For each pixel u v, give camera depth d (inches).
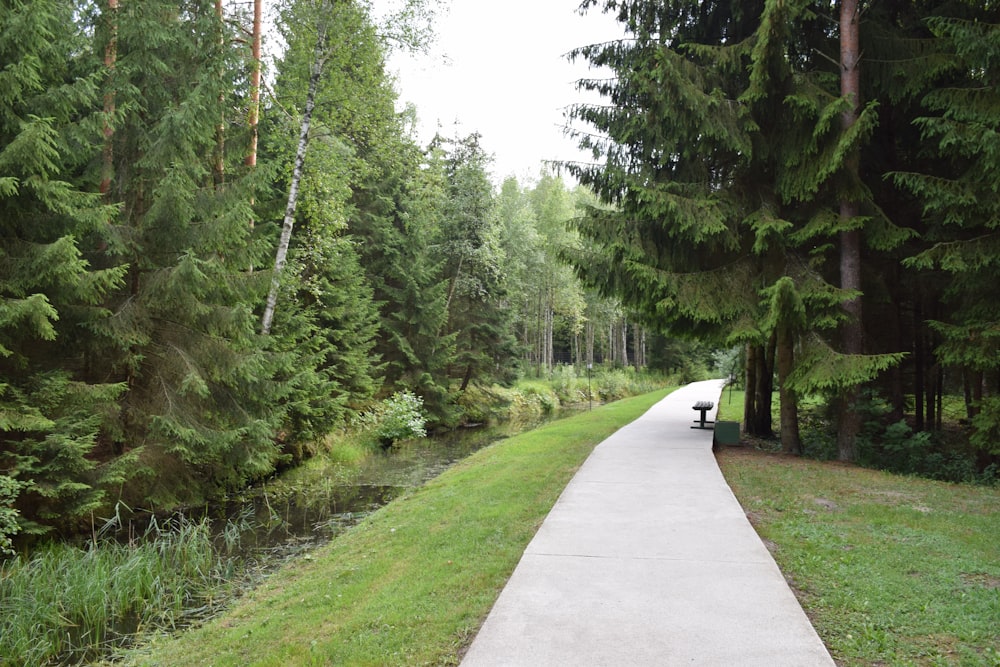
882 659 133.1
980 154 330.3
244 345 403.5
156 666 171.2
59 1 313.3
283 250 476.1
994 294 362.9
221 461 405.4
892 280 461.4
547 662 124.7
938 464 413.1
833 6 430.0
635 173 441.1
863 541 220.8
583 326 1753.2
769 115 398.3
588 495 276.5
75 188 343.9
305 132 486.0
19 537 290.7
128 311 343.3
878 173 436.8
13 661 194.1
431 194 853.8
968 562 197.9
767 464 382.3
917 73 368.2
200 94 359.3
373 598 185.0
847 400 418.6
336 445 614.2
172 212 347.9
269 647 162.7
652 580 171.3
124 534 329.7
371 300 789.9
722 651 129.2
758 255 416.8
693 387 1321.4
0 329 271.0
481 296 1023.6
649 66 424.5
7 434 286.8
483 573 188.2
